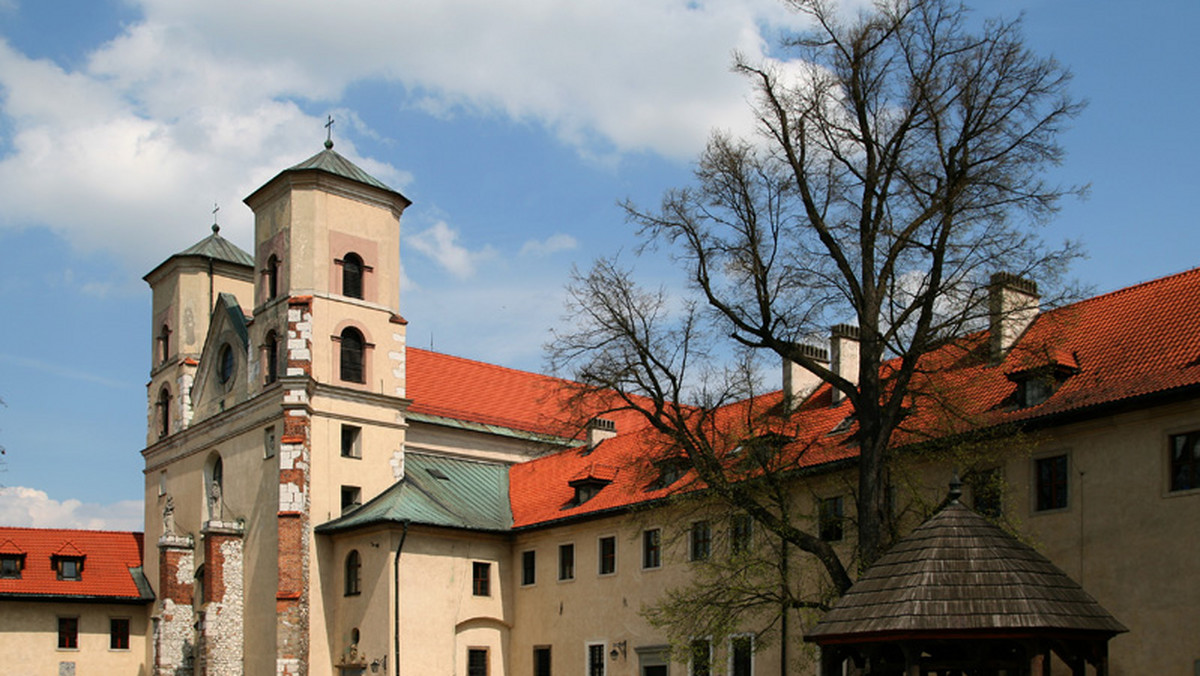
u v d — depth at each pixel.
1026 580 23.75
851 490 35.97
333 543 52.41
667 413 37.75
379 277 56.41
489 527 53.12
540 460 58.56
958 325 32.56
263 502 52.97
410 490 53.22
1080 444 33.47
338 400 53.72
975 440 33.34
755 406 48.66
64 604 59.91
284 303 54.34
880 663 26.33
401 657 48.94
